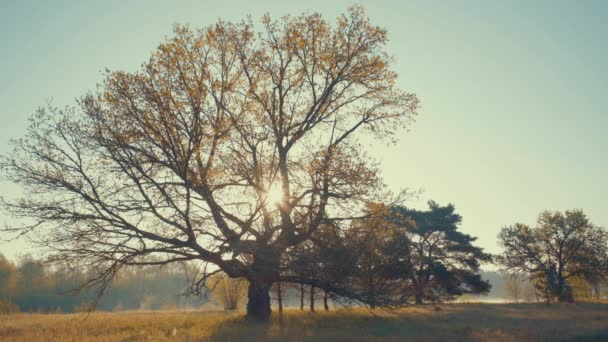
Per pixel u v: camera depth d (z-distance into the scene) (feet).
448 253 181.68
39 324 75.00
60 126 65.36
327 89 77.61
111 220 65.57
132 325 72.79
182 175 65.10
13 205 63.16
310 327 69.92
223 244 65.72
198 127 66.33
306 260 70.13
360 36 77.97
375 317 90.48
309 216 72.18
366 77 78.48
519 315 112.47
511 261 220.02
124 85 66.85
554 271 216.54
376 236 73.20
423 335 61.26
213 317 88.38
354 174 70.08
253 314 80.48
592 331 69.46
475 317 102.22
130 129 67.15
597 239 214.69
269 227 69.41
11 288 191.01
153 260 72.49
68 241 64.34
